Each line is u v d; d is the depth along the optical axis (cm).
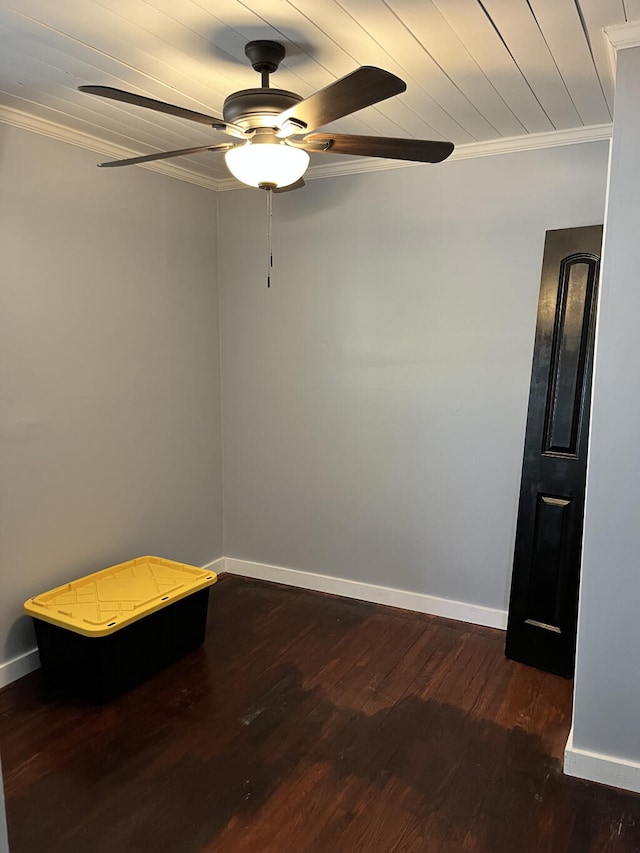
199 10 169
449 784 208
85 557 297
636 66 181
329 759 220
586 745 210
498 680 270
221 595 360
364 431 341
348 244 331
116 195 300
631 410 193
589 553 203
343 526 354
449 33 183
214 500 384
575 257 273
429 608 334
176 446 350
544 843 184
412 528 334
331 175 330
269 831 188
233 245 365
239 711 247
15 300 257
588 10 169
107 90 152
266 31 182
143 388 324
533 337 293
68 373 282
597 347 196
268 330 361
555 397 278
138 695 258
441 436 320
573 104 242
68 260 279
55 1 164
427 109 247
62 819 192
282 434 366
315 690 262
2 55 198
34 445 269
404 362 325
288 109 161
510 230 293
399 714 246
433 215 308
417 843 184
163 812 195
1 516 258
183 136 280
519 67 208
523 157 286
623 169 186
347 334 338
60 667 258
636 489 195
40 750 223
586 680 207
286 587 372
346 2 166
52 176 269
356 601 352
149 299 324
